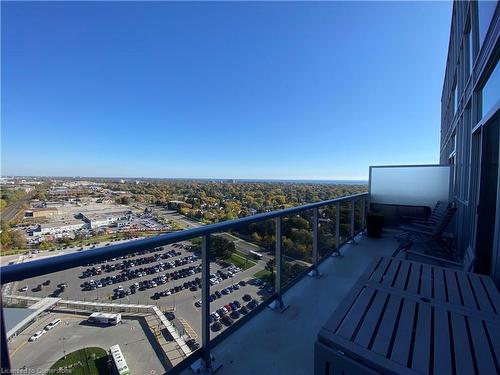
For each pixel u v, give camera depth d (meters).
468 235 3.42
